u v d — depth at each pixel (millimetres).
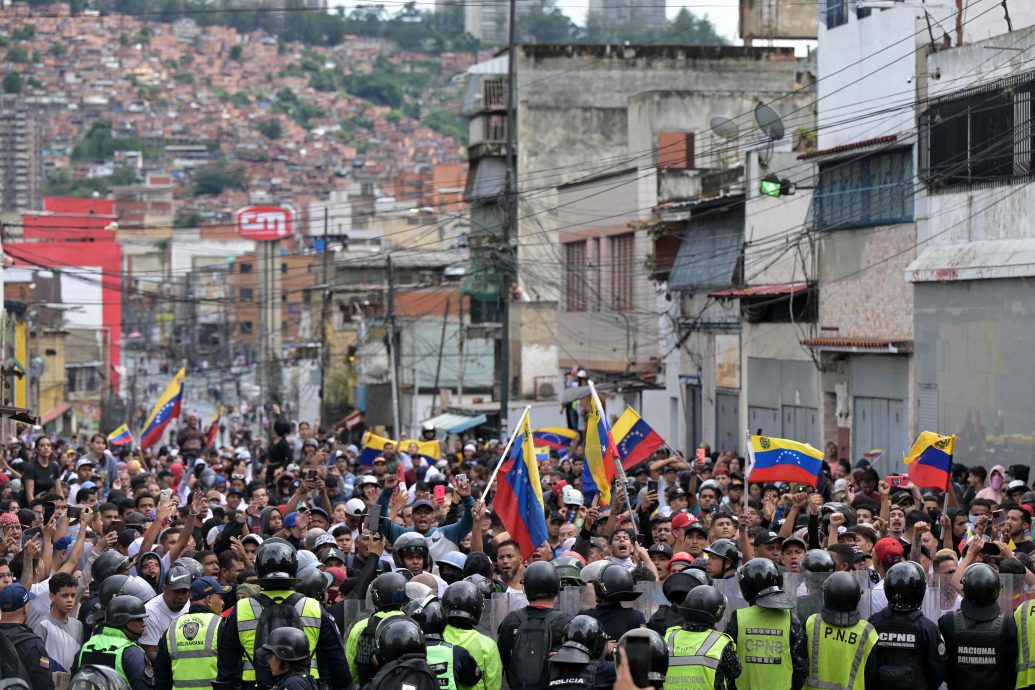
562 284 70500
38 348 91375
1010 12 42188
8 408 41844
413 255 104125
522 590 19766
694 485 31297
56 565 22328
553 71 83125
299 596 15773
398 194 165000
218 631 15883
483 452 45531
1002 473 31891
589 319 66938
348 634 18172
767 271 49750
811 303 46688
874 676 15977
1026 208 37156
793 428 48188
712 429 54344
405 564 19281
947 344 39719
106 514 25078
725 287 52062
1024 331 36688
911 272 40406
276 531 25875
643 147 67062
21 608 17078
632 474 36125
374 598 16203
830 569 18672
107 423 127312
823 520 24547
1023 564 20250
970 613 16406
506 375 57938
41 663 16938
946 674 16422
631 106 68625
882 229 42750
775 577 16125
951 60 39969
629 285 62906
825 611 16203
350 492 32062
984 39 39906
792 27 70750
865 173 43594
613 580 16359
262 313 170875
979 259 38094
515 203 73250
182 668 16203
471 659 15750
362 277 104125
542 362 78188
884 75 42906
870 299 43406
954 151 39688
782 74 83250
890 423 42562
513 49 65875
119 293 154625
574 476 37156
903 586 16016
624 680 10883
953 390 39469
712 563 19344
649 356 60844
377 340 93375
